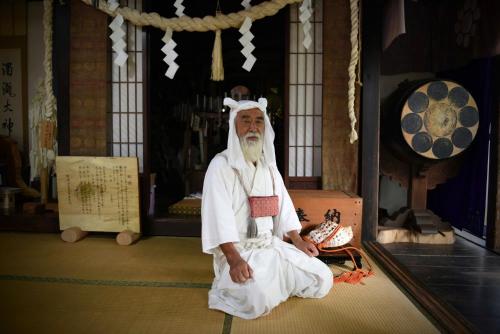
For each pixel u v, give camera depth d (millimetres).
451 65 4129
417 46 4492
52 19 3938
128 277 2730
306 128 3959
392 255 3289
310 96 3938
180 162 5996
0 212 4086
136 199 3736
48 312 2158
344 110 3836
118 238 3572
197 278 2725
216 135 6012
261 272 2158
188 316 2123
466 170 4191
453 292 2611
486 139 3883
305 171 3986
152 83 5641
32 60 5117
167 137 6000
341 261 2988
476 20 3699
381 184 4711
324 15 3793
